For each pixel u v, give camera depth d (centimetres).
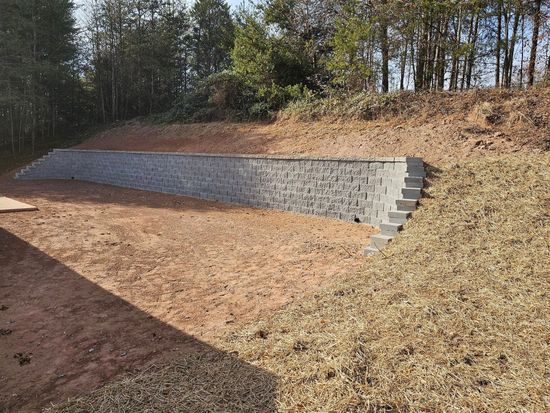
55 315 426
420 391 247
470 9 1276
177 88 2967
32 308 443
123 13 2520
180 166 1367
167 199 1272
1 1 2111
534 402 229
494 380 251
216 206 1115
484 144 771
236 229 805
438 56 1338
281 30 1791
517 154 699
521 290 354
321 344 315
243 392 265
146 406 258
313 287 470
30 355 345
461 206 571
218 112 1717
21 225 839
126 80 2627
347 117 1174
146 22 2656
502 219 501
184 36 3022
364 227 784
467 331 307
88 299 468
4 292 488
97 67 2641
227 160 1173
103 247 684
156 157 1478
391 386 253
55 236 753
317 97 1473
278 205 1022
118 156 1689
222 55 2986
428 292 382
